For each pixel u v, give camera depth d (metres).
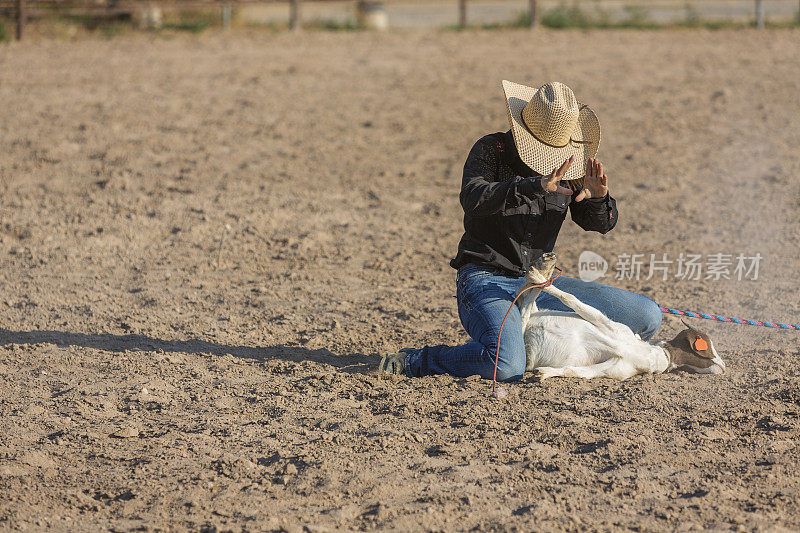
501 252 8.95
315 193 17.86
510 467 7.13
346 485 6.84
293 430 7.95
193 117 24.44
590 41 36.72
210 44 36.38
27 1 38.91
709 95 26.53
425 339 10.45
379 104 26.06
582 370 8.95
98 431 7.94
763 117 23.72
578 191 8.72
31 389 8.93
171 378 9.28
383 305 11.80
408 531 6.16
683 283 12.43
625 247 14.30
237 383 9.16
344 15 47.03
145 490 6.81
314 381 9.15
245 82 29.06
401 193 17.97
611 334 8.93
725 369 9.25
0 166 19.30
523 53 33.84
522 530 6.11
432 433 7.81
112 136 22.19
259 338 10.61
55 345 10.22
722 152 20.52
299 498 6.67
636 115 24.41
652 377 9.06
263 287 12.55
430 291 12.41
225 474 7.07
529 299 8.88
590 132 8.64
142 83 28.84
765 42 35.81
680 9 48.22
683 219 15.83
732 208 16.36
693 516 6.31
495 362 8.73
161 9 39.91
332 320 11.22
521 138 8.47
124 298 12.02
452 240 15.02
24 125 23.20
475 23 42.09
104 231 15.12
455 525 6.25
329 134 22.83
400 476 7.00
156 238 14.95
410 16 48.38
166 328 10.90
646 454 7.31
